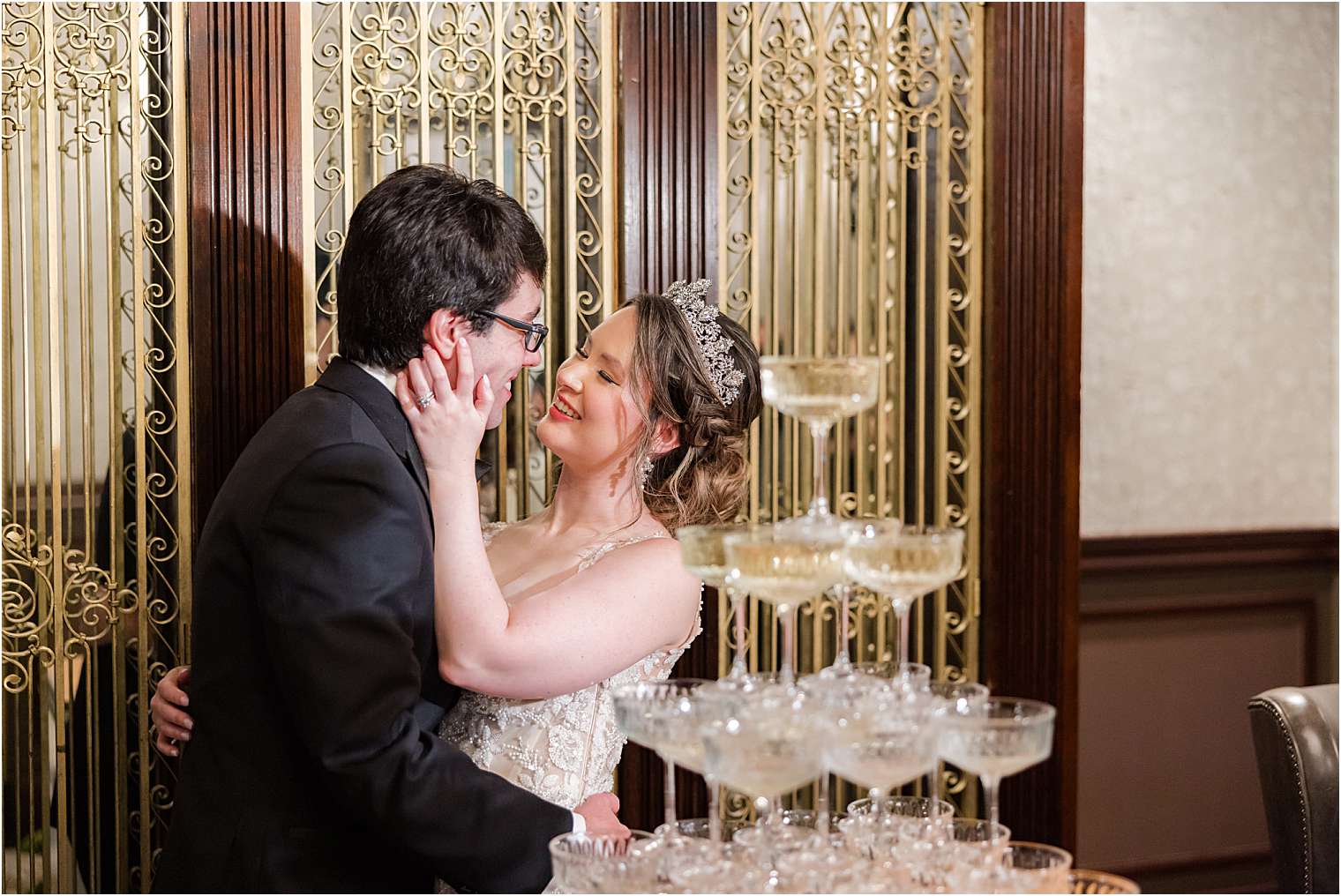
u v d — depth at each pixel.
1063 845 3.10
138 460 2.54
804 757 1.27
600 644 1.90
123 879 2.56
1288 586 3.97
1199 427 3.85
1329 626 4.01
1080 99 3.06
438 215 1.86
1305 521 3.99
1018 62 3.01
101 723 2.57
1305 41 3.90
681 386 2.10
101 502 2.57
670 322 2.11
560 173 2.79
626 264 2.78
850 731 1.29
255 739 1.78
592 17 2.79
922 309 3.02
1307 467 3.99
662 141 2.80
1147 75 3.71
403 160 2.71
